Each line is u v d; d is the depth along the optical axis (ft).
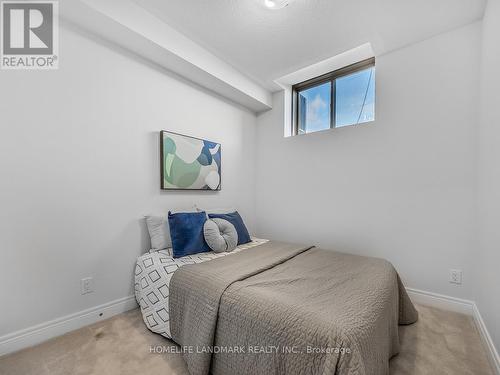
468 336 5.25
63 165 5.28
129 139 6.47
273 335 3.38
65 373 4.12
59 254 5.22
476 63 6.12
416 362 4.46
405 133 7.10
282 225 9.97
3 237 4.54
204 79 7.97
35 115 4.91
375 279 4.66
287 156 9.84
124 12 5.51
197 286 4.63
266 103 10.09
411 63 7.02
